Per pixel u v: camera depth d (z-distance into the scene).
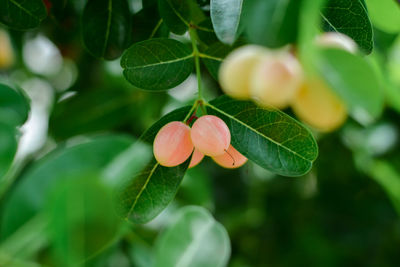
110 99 0.53
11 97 0.32
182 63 0.36
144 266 0.45
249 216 0.75
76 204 0.25
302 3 0.27
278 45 0.27
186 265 0.37
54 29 0.51
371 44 0.34
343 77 0.26
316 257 0.75
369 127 0.60
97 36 0.40
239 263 0.75
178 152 0.33
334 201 0.73
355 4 0.34
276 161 0.34
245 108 0.35
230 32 0.32
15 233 0.26
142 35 0.41
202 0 0.38
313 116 0.28
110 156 0.26
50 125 0.51
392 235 0.74
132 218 0.34
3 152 0.26
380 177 0.64
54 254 0.26
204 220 0.38
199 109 0.36
